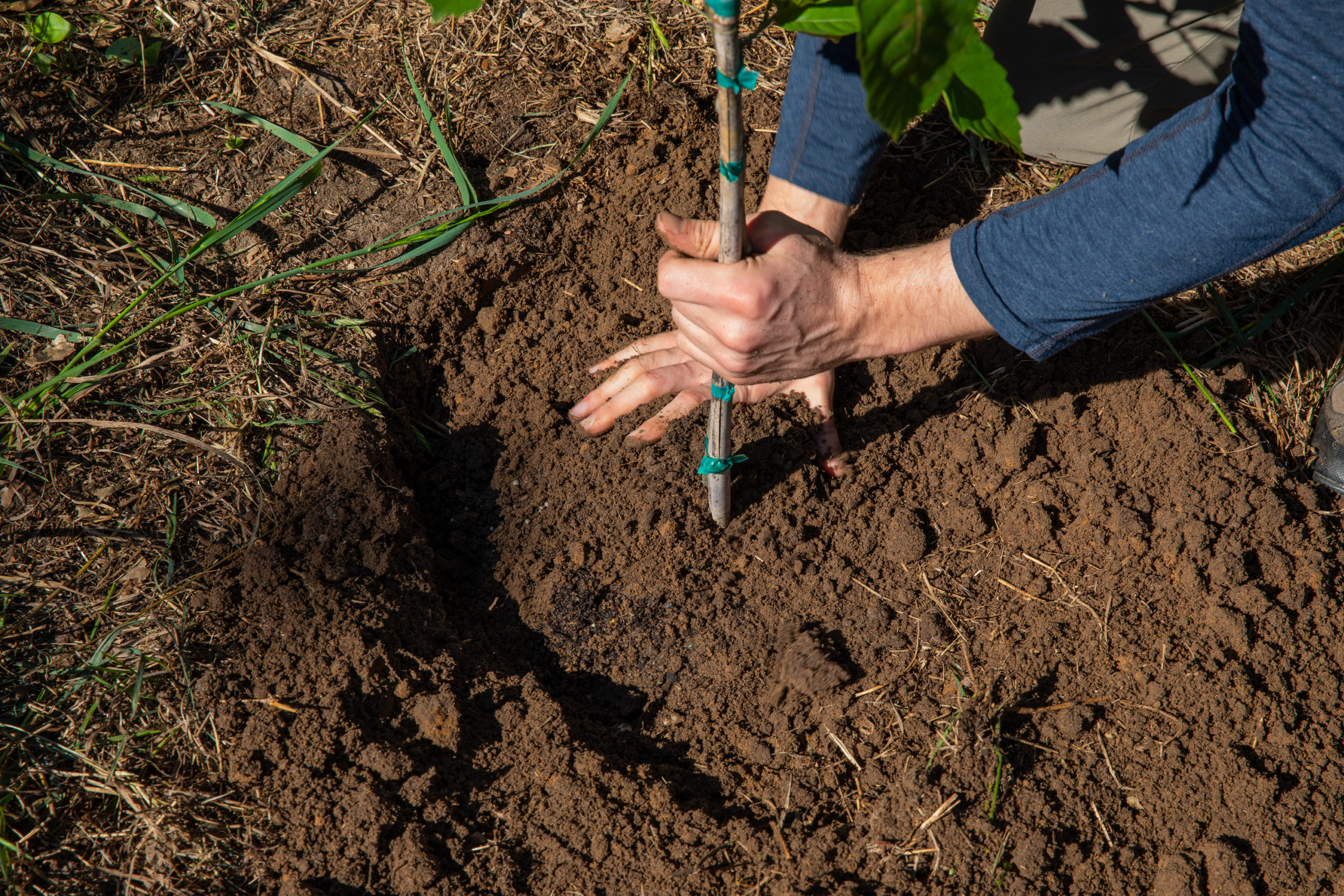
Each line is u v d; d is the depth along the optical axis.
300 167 2.56
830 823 1.81
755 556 2.16
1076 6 2.20
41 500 1.99
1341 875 1.69
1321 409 2.19
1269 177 1.21
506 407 2.40
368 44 2.79
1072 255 1.40
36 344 2.19
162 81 2.64
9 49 2.56
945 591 2.08
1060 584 2.04
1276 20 1.10
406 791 1.74
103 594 1.90
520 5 2.88
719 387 1.67
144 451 2.08
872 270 1.52
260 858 1.66
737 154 1.24
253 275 2.39
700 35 2.83
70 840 1.65
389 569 2.00
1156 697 1.89
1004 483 2.19
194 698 1.80
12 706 1.76
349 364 2.27
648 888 1.69
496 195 2.59
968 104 0.92
